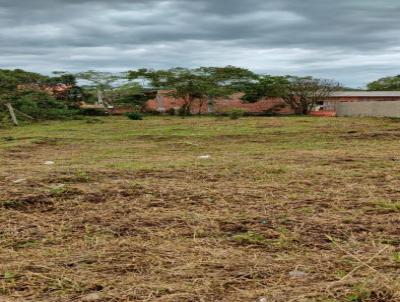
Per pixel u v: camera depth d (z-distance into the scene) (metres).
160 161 9.11
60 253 3.69
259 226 4.31
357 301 2.78
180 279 3.16
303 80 38.62
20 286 3.08
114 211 4.88
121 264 3.43
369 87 56.97
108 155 11.02
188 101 39.56
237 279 3.14
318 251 3.67
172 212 4.81
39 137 16.88
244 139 15.37
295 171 7.27
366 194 5.55
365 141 13.97
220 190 5.79
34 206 5.12
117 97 39.38
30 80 33.88
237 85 40.88
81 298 2.89
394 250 3.63
